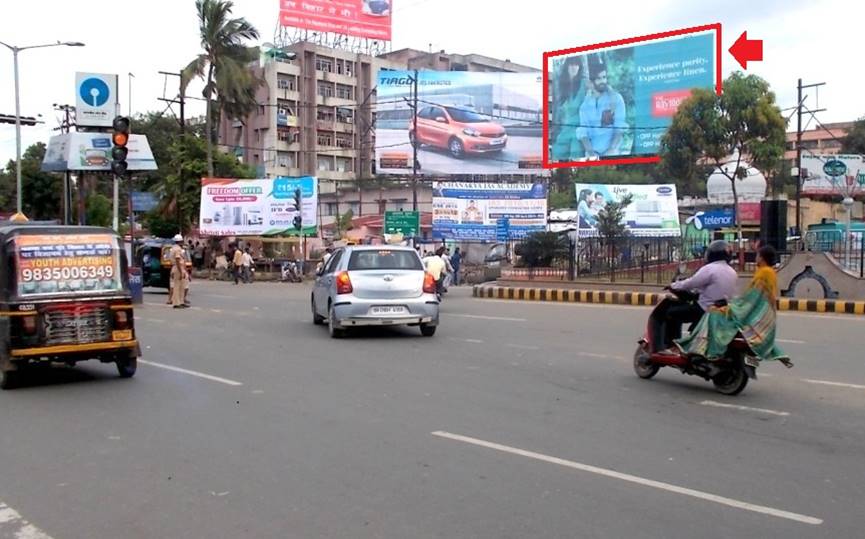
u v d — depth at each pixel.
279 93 76.50
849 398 8.80
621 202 36.91
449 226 38.66
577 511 5.25
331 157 79.62
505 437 7.15
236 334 15.07
